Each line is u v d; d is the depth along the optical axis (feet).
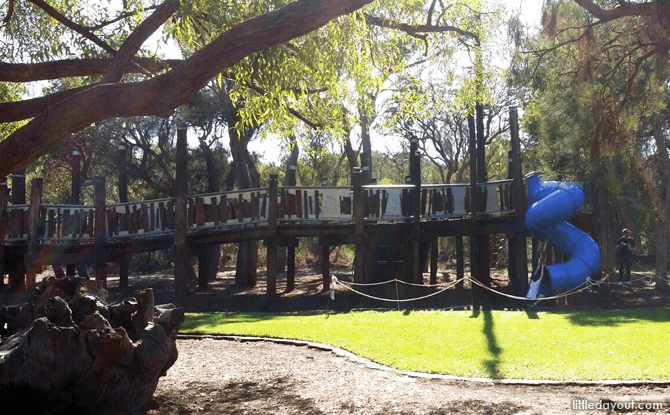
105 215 75.51
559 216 64.64
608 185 60.34
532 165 89.30
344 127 35.76
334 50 30.35
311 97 34.35
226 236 74.95
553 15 32.71
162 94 18.38
